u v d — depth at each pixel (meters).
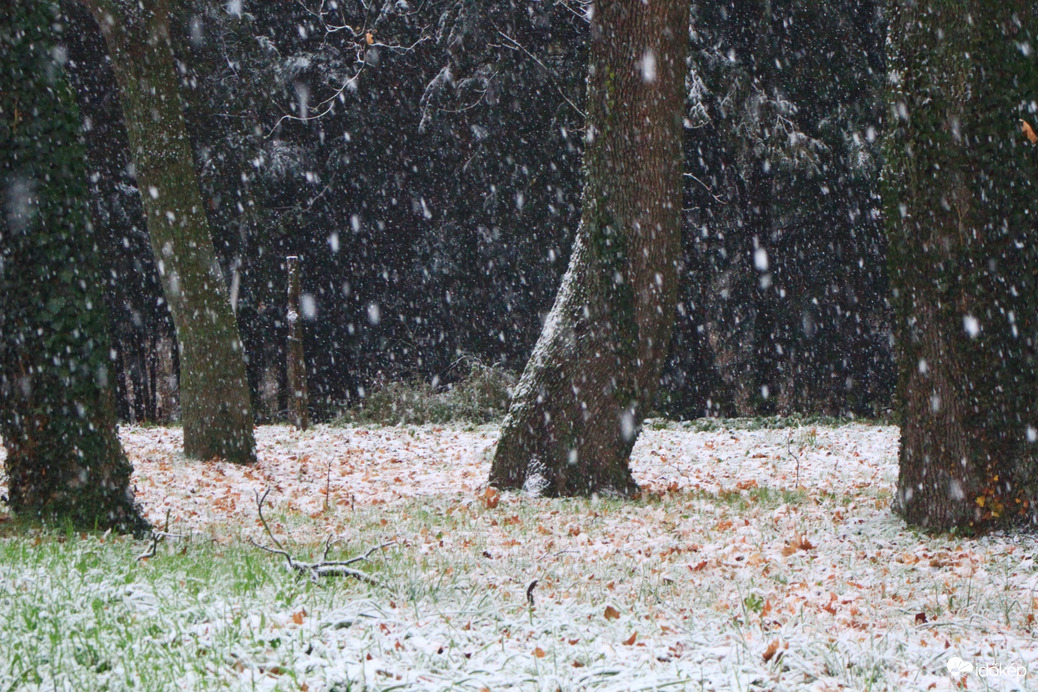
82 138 9.64
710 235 27.09
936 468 10.43
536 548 9.80
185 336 17.47
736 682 5.05
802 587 8.03
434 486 15.36
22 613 5.62
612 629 6.27
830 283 26.09
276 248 29.22
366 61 27.66
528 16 26.47
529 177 27.36
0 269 9.32
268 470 16.81
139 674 4.83
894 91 10.87
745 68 25.03
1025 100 10.21
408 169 29.61
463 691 4.80
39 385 9.30
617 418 13.97
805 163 23.48
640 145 13.85
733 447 19.30
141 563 7.61
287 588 6.75
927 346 10.52
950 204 10.32
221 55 27.09
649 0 13.77
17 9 9.30
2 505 10.02
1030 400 10.19
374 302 30.50
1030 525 10.05
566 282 14.50
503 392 25.62
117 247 27.09
